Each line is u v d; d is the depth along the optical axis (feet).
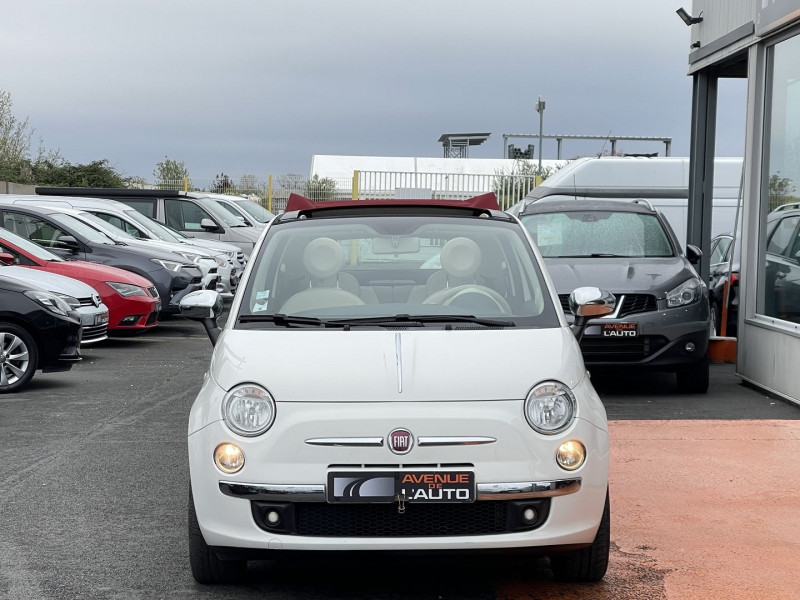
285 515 13.93
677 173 58.29
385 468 13.82
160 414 30.25
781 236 33.27
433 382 14.26
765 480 22.21
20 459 24.27
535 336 15.62
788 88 32.94
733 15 37.35
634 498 20.79
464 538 13.85
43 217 53.67
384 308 16.81
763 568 16.52
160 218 75.77
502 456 13.89
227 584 15.78
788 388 32.01
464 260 17.62
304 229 18.52
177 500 20.70
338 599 15.16
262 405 14.16
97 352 45.47
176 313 54.80
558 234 36.68
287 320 16.16
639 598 15.17
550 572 16.40
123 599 15.08
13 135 124.57
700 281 33.06
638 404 31.86
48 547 17.60
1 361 34.32
